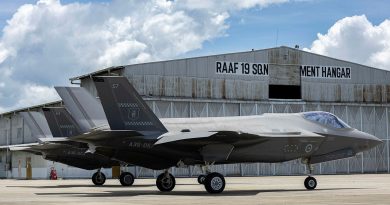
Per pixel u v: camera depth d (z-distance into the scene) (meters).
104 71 53.00
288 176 55.72
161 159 25.44
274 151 26.44
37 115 40.97
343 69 60.84
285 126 27.34
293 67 58.78
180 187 32.22
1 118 71.94
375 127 61.94
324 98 59.75
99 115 31.48
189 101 54.28
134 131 23.73
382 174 58.97
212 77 55.44
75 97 31.33
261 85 57.41
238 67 56.59
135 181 43.72
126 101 24.77
